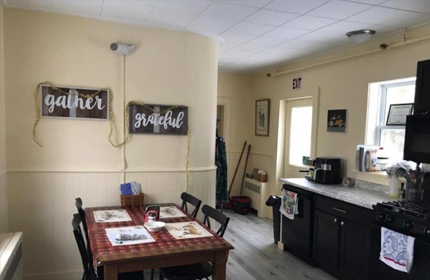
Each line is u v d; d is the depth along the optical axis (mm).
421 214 2258
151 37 3211
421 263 2246
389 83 3432
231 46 3939
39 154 2922
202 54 3451
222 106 5895
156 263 1968
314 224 3445
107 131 3107
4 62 2779
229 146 5871
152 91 3242
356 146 3637
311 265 3514
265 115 5461
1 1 2635
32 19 2840
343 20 2930
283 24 3088
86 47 3000
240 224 4969
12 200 2859
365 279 2797
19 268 2414
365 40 3314
